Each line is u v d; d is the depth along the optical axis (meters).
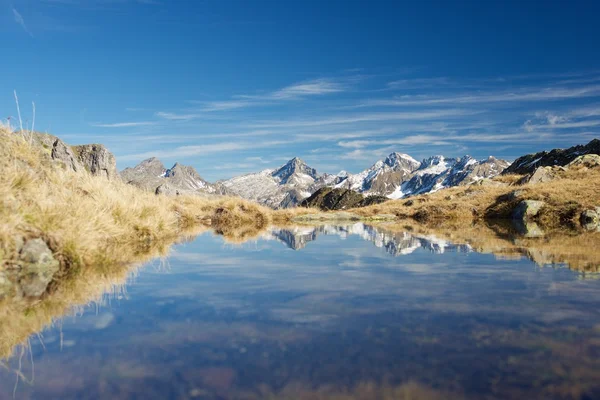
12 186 7.69
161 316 3.82
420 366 2.59
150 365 2.65
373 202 45.38
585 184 25.55
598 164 36.03
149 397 2.21
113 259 7.54
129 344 3.06
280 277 5.86
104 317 3.82
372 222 22.69
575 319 3.58
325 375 2.46
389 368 2.56
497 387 2.29
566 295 4.53
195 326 3.49
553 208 21.50
